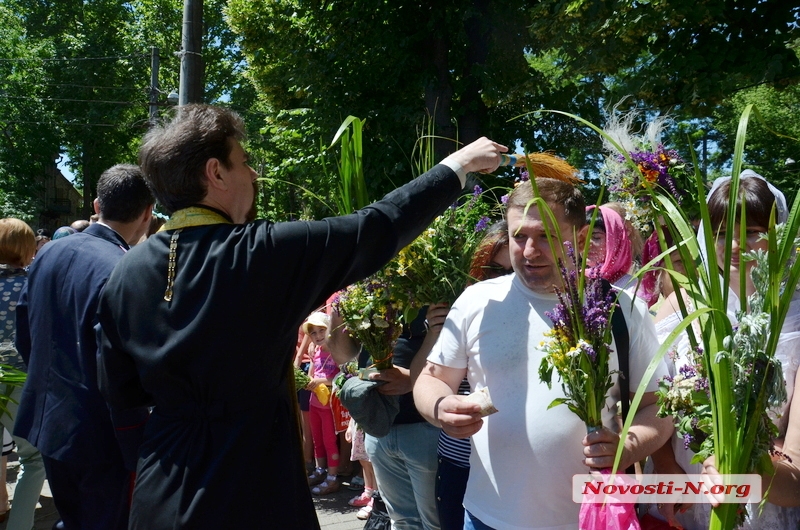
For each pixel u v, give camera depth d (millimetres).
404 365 2699
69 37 28891
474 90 8344
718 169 10516
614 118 2936
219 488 1595
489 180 6738
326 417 5070
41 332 2863
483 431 1983
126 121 29219
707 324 1568
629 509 1747
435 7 7914
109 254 2842
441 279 2287
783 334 1798
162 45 27203
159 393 1684
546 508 1881
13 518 3424
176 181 1758
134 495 1690
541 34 6992
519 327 1962
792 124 9398
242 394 1642
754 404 1519
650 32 6281
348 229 1702
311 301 1698
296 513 1695
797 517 1789
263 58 10898
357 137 2342
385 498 2994
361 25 8898
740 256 1553
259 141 14242
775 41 5879
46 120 28531
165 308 1655
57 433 2754
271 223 1727
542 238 1912
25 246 4062
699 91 5945
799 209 1474
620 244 2828
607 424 1908
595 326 1712
